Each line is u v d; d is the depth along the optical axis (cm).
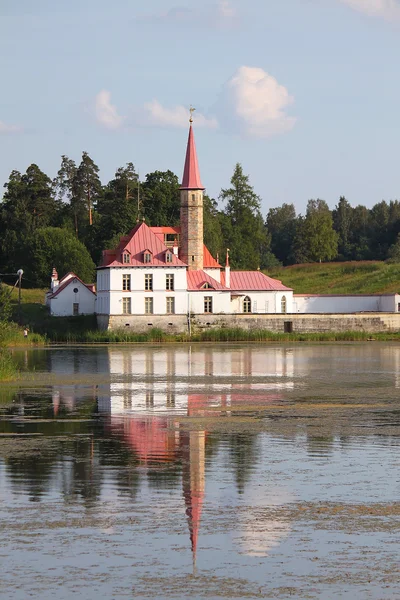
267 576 3097
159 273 19250
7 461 4825
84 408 7081
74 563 3216
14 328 17738
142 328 19138
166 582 3044
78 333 18900
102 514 3791
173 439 5516
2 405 7275
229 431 5825
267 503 3969
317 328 19462
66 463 4778
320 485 4288
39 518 3728
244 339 18875
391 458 4903
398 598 2914
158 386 8856
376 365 11781
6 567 3177
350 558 3266
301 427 5991
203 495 4103
